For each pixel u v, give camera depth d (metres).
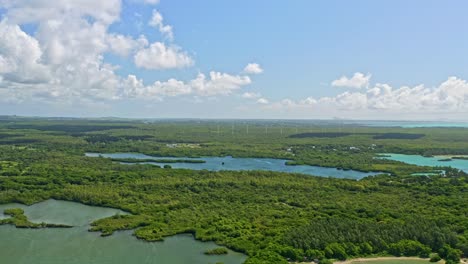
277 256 115.88
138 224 149.38
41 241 135.00
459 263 114.69
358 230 128.12
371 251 121.50
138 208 166.88
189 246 131.12
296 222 143.75
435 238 123.69
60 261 119.44
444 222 138.12
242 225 143.88
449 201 171.25
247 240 131.25
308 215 152.38
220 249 126.38
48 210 169.12
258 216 153.12
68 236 139.62
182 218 153.50
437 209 159.12
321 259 116.88
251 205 169.62
